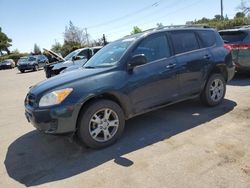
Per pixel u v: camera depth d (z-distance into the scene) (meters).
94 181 3.44
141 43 4.86
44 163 4.07
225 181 3.17
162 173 3.46
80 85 4.15
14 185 3.54
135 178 3.41
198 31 5.78
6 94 11.49
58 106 3.97
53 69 12.07
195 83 5.51
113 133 4.45
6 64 40.06
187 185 3.16
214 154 3.81
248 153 3.77
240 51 8.54
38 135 5.30
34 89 4.42
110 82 4.34
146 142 4.44
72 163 3.97
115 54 4.87
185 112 5.77
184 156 3.84
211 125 4.90
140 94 4.67
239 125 4.79
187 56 5.36
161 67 4.93
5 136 5.48
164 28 5.31
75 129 4.13
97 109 4.22
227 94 6.96
